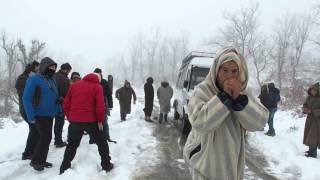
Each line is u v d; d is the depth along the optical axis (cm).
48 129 686
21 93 734
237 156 272
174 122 1468
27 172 673
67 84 850
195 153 282
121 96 1445
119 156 852
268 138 1111
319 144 871
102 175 684
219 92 260
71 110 684
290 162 827
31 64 759
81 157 769
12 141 945
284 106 1930
